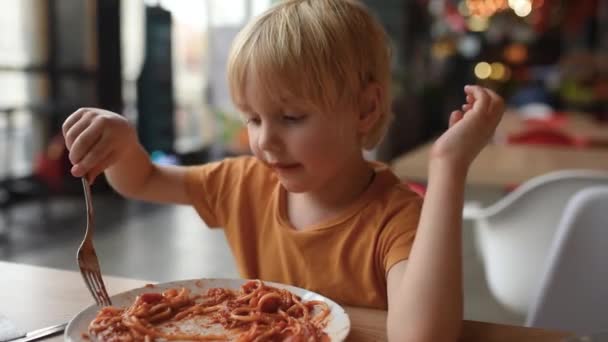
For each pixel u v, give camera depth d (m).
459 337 0.67
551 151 2.53
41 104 4.50
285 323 0.66
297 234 0.89
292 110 0.77
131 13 5.31
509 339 0.67
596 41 9.00
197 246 3.51
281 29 0.78
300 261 0.89
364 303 0.85
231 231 1.00
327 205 0.89
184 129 6.30
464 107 0.76
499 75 7.72
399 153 4.22
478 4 7.04
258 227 0.97
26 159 4.53
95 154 0.80
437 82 7.81
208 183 1.03
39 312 0.72
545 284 1.28
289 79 0.75
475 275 3.00
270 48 0.76
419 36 8.17
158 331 0.64
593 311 1.26
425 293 0.63
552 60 8.75
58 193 4.43
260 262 0.96
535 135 3.09
